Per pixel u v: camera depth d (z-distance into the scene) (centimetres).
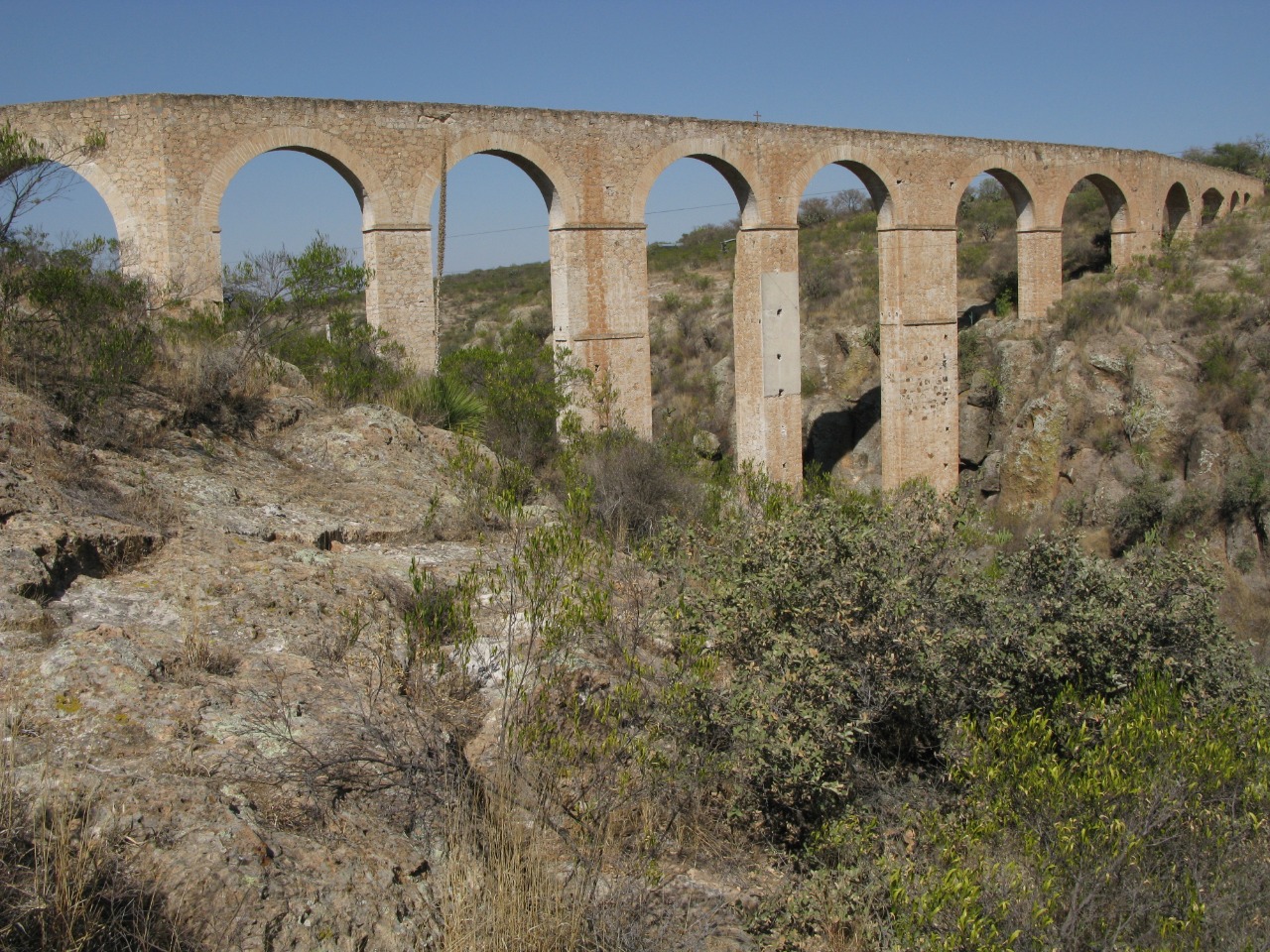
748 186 2356
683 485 1366
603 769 568
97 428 873
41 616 564
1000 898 511
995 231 4891
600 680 649
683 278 5031
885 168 2592
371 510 929
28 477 717
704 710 620
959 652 699
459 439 1177
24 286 1029
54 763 444
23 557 602
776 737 589
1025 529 2705
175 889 385
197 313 1332
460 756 546
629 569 877
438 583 760
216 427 1026
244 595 654
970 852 556
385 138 1866
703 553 827
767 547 761
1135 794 591
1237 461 2539
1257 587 2302
